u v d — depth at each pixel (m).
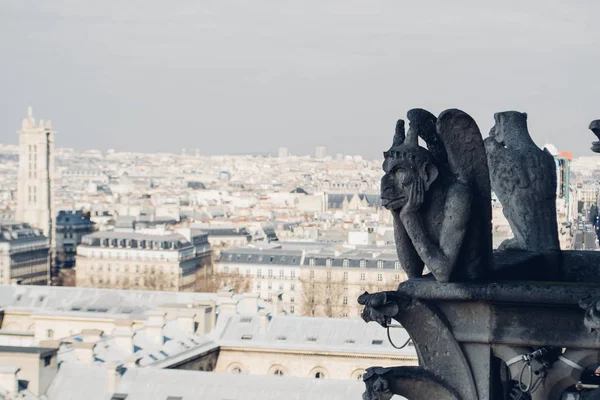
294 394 169.38
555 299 23.53
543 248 27.28
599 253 26.80
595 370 26.17
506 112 28.19
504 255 26.92
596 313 21.70
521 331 24.09
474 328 24.28
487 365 24.30
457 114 24.16
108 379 175.62
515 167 27.34
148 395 172.62
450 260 23.83
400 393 24.59
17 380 174.75
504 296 23.72
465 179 24.25
